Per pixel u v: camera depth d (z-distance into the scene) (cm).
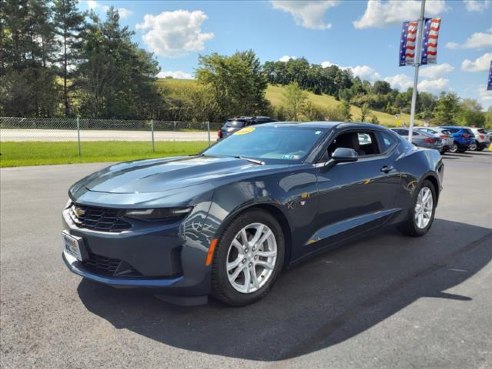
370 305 332
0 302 333
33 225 576
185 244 286
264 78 6675
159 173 340
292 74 14550
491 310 323
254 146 430
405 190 485
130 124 3197
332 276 394
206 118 5928
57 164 1355
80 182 366
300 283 376
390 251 471
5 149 1766
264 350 266
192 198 291
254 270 328
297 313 317
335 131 424
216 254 298
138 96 5922
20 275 390
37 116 5194
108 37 5953
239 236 317
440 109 7050
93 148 1945
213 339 279
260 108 6619
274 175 342
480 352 263
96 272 307
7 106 4881
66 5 5366
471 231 566
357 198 414
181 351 265
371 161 445
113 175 353
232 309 323
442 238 529
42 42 5291
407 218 504
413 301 339
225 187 306
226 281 306
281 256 346
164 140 2669
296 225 351
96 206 302
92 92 5581
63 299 339
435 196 555
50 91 5275
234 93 6309
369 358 256
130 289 293
